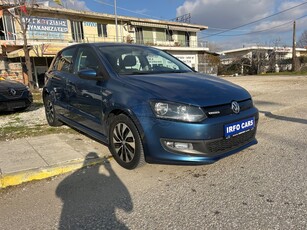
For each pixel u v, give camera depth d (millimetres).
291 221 2193
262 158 3613
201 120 2777
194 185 2896
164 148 2850
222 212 2369
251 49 42969
